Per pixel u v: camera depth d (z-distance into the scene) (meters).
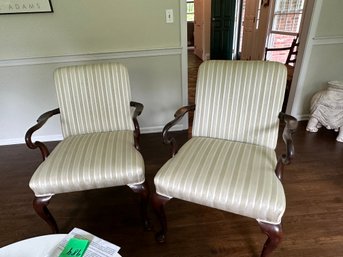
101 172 1.09
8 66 1.97
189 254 1.19
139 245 1.25
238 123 1.26
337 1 1.98
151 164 1.90
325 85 2.35
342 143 2.07
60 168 1.10
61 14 1.84
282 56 3.59
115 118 1.46
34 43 1.92
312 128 2.27
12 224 1.41
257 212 0.89
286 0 3.36
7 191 1.68
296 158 1.88
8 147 2.25
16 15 1.80
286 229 1.29
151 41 2.02
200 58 5.77
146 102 2.27
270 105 1.18
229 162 1.06
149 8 1.89
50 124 2.27
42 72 2.03
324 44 2.15
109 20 1.90
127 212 1.47
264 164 1.06
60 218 1.44
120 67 1.39
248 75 1.20
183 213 1.44
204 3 5.09
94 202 1.56
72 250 0.76
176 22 1.96
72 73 1.37
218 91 1.26
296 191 1.55
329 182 1.62
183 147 1.23
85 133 1.46
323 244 1.20
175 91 2.25
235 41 5.48
